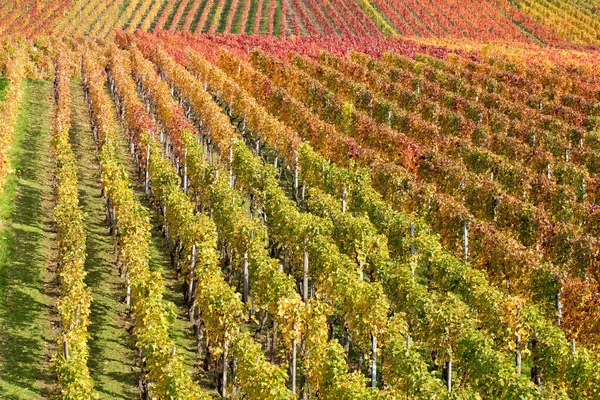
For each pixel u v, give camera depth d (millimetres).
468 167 49906
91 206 47094
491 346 28562
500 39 121500
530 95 70625
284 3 138500
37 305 34188
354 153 50188
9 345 30625
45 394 28047
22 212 44312
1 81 76375
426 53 96938
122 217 37156
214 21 127625
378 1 136375
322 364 26281
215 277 30953
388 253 37250
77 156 56375
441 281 34219
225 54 77250
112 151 46906
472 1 141125
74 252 34031
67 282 31094
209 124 57469
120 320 34219
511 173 46344
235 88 64375
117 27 122812
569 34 127438
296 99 66750
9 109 57344
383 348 30406
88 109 71375
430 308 29062
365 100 65625
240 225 36219
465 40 116250
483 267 36656
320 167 46781
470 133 56906
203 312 30391
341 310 31859
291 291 30453
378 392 24281
